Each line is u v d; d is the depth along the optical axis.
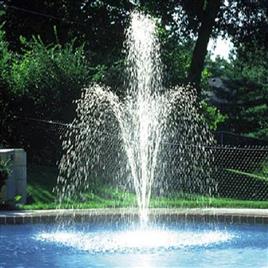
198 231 13.60
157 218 14.96
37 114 21.72
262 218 14.62
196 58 31.47
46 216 14.38
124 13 37.28
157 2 33.75
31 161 21.33
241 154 23.12
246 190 21.12
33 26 37.44
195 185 21.12
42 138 21.39
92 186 19.62
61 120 21.83
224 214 14.85
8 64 22.50
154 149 21.05
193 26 33.19
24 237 12.59
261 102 57.56
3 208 15.52
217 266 9.69
